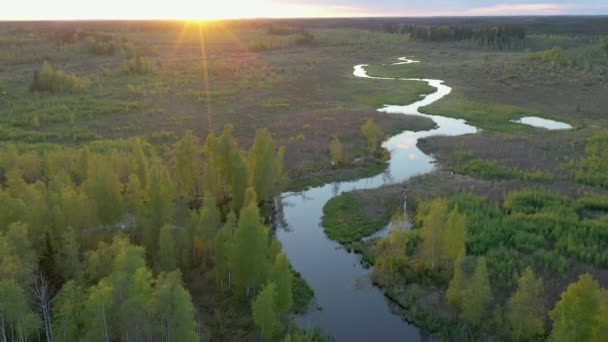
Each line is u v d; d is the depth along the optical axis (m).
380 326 31.80
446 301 33.16
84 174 47.88
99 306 23.38
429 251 36.72
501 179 57.22
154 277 33.16
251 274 32.06
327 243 43.56
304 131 78.25
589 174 56.19
